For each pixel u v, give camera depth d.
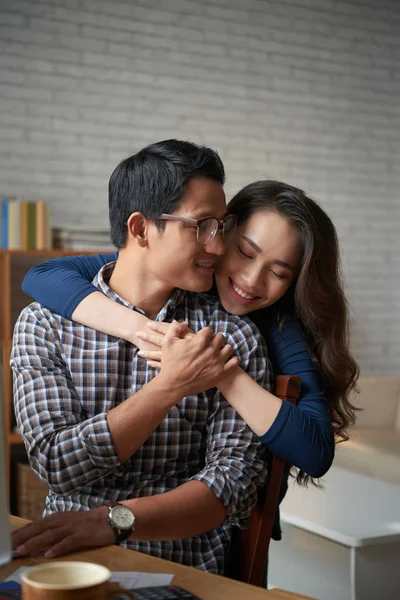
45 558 1.29
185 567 1.26
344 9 5.87
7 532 1.05
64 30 5.02
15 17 4.91
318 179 5.83
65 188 5.05
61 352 1.66
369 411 4.91
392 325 6.14
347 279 5.97
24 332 1.68
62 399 1.59
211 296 1.78
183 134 5.38
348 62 5.89
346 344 1.83
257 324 1.85
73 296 1.67
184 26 5.36
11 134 4.92
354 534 2.46
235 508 1.55
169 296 1.71
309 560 2.62
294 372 1.77
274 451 1.61
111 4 5.14
